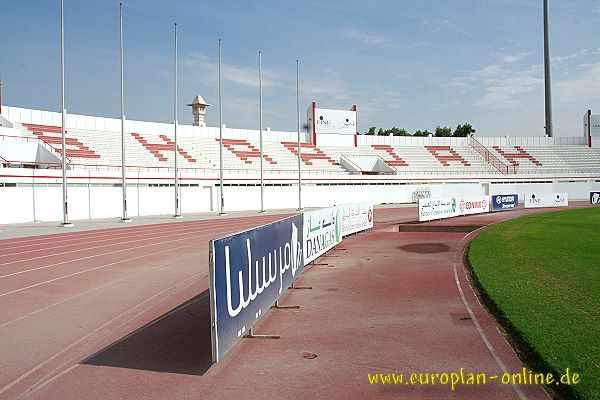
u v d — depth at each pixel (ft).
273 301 28.40
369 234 78.64
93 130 160.86
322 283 38.17
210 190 159.12
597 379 16.79
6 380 19.34
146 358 21.40
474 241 60.18
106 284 39.65
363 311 29.19
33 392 18.02
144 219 121.70
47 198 117.08
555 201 155.84
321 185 186.80
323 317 27.86
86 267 48.85
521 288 32.07
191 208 153.38
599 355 19.01
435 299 32.14
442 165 225.97
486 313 28.02
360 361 20.44
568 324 23.22
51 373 19.95
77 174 123.03
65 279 42.16
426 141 248.32
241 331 21.91
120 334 25.34
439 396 16.78
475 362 20.01
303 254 40.14
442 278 39.78
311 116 227.61
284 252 32.07
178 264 50.62
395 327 25.59
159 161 159.53
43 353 22.54
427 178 209.05
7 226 101.91
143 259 54.54
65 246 67.56
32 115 148.25
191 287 37.78
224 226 100.58
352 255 54.19
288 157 202.08
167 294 35.35
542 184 222.48
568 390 16.22
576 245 53.47
